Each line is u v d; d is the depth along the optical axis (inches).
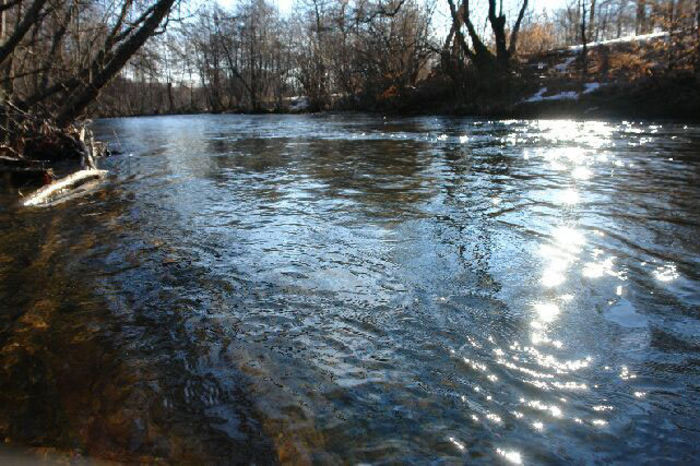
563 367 87.9
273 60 2049.7
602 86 785.6
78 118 517.3
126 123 1165.7
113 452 72.3
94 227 196.4
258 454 70.6
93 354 99.3
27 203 250.1
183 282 134.5
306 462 68.6
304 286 128.3
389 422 75.8
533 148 395.2
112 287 133.0
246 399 83.0
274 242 166.9
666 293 115.4
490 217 187.8
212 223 195.3
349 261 145.6
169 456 71.0
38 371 94.0
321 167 335.0
